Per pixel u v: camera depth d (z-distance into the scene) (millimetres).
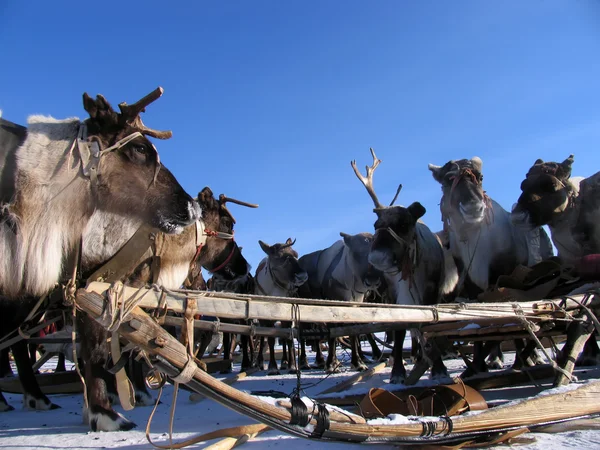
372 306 3584
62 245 3635
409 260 6527
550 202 6230
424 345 4922
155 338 2670
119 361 3160
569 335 4297
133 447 3576
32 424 4691
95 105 3781
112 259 3910
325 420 2756
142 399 5652
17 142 3629
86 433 4090
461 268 6996
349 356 13156
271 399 2881
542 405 3291
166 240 4902
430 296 6773
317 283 11656
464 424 3037
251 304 3107
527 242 7293
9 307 4473
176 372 2637
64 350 7297
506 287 5512
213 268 8203
